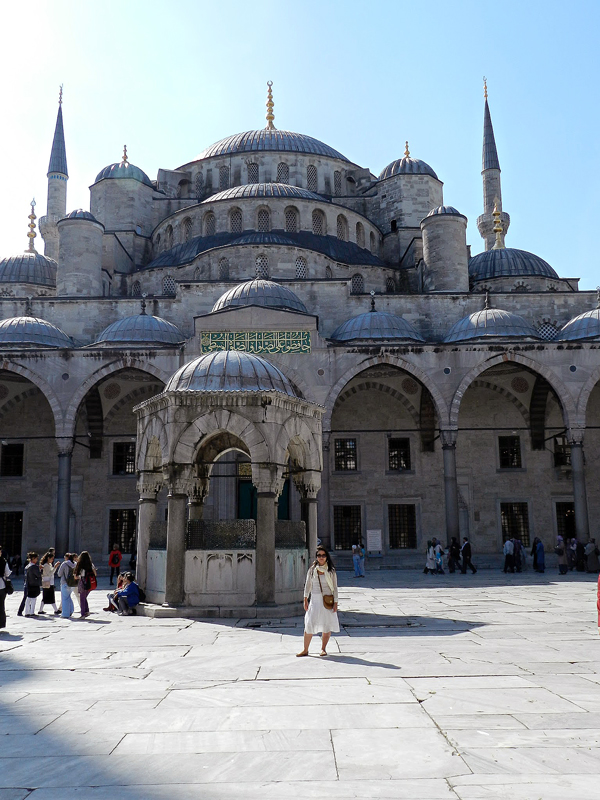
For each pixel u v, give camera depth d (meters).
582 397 33.75
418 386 39.44
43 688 8.62
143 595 17.00
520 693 8.09
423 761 5.79
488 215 58.50
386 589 23.69
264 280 37.16
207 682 8.89
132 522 38.59
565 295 40.84
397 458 39.69
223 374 16.44
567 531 39.16
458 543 32.53
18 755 6.05
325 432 33.16
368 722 6.96
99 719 7.17
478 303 40.41
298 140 54.06
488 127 60.38
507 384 39.72
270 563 15.48
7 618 16.66
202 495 19.81
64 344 36.69
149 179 53.56
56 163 59.91
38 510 38.66
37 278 46.62
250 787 5.27
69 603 16.84
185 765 5.78
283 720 7.07
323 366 33.88
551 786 5.21
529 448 39.66
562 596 20.81
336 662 10.15
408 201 50.56
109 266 44.75
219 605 15.62
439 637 12.52
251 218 44.44
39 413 39.38
